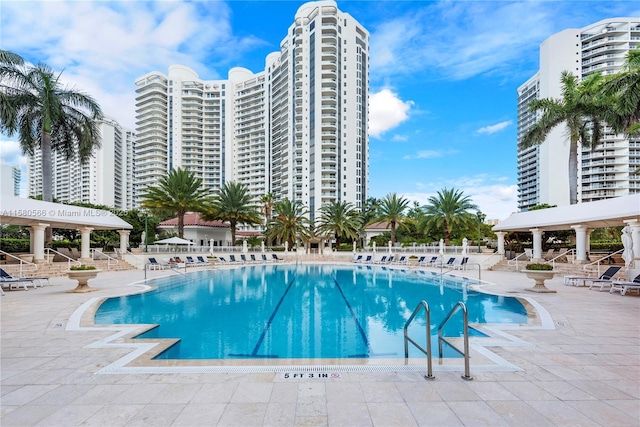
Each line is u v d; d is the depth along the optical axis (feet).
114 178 342.85
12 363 14.88
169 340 19.01
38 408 10.61
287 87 257.75
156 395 11.53
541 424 9.55
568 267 55.26
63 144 73.61
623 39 248.52
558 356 15.64
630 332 19.90
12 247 69.36
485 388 12.02
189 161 331.77
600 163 243.60
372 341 21.49
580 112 68.95
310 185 234.58
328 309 32.27
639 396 11.41
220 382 12.64
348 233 125.80
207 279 58.39
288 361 15.16
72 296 33.81
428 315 13.25
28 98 63.87
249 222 129.49
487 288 40.93
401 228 161.68
